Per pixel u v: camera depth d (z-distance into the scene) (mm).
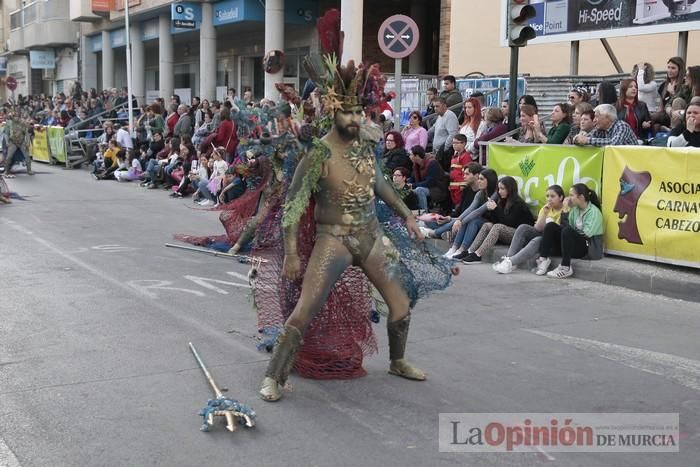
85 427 4352
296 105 5043
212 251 9805
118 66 38219
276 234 5398
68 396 4812
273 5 22328
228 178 12625
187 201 15578
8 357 5559
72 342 5926
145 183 18344
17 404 4680
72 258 9344
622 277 8164
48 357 5562
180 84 33531
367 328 5336
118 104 27359
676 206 8078
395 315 5133
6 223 12250
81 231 11531
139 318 6637
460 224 9742
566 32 14031
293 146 4770
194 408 4648
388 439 4258
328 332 5203
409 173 11672
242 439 4227
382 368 5480
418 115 12742
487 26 17516
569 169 9148
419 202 11047
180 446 4125
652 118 10359
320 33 4832
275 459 3984
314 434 4309
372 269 4953
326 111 4695
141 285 7906
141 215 13430
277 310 5551
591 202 8805
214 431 4328
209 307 7043
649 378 5305
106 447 4102
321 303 4816
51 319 6566
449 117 12188
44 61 42188
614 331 6484
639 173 8398
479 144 10969
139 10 28641
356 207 4754
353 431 4359
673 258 8148
